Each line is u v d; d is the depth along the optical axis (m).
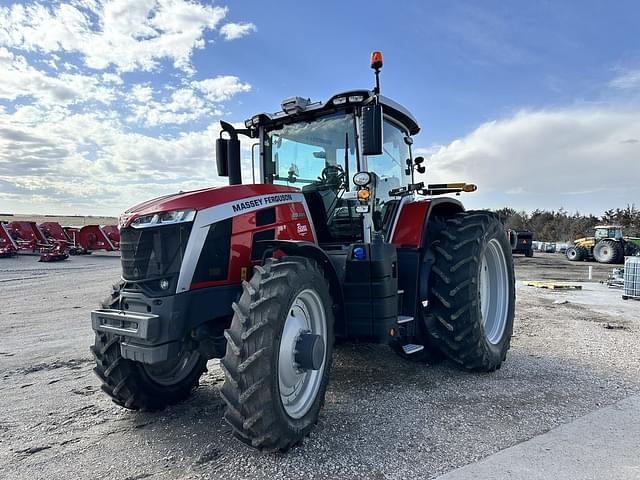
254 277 2.56
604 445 2.50
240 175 4.18
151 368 3.12
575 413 2.96
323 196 3.75
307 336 2.66
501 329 4.23
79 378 4.02
